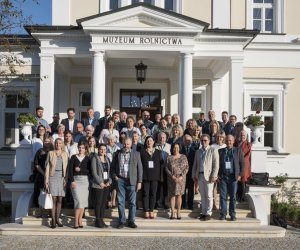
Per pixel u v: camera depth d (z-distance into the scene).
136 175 11.83
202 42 16.41
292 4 20.06
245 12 19.80
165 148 12.59
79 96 19.69
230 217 12.46
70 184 11.74
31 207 12.90
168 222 12.12
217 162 12.09
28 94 15.61
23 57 19.08
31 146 13.52
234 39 16.31
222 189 12.29
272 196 17.78
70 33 16.20
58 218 11.84
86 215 12.66
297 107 19.81
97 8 18.92
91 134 12.29
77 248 10.27
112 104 19.67
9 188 13.49
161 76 19.69
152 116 19.89
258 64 19.73
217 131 12.97
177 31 15.78
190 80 15.95
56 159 11.74
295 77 19.81
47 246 10.42
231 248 10.44
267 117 19.91
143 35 15.89
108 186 11.87
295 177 19.36
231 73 16.42
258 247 10.59
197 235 11.66
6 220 14.09
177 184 12.01
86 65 19.48
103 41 15.85
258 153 14.30
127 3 19.05
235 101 16.39
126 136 11.99
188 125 13.26
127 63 19.08
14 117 19.50
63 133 12.84
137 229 11.66
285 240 11.46
